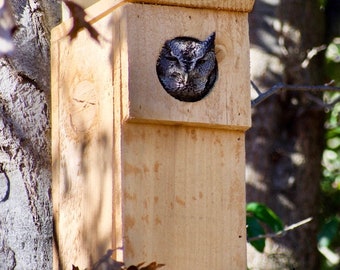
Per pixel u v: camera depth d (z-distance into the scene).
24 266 8.49
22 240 8.53
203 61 8.20
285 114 14.56
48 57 8.80
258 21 14.55
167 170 8.11
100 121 8.12
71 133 8.40
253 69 14.44
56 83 8.59
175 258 8.06
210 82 8.28
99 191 8.07
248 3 8.43
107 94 8.06
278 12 14.57
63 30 8.55
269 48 14.48
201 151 8.24
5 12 6.73
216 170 8.27
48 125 8.69
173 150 8.16
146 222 7.98
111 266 7.38
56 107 8.57
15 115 8.64
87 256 8.15
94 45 8.23
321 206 15.28
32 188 8.58
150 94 8.04
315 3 14.92
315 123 14.73
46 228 8.56
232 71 8.35
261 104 14.48
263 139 14.44
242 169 8.34
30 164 8.60
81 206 8.25
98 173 8.10
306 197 14.52
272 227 11.48
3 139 8.60
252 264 14.24
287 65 14.47
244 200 8.33
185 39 8.26
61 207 8.45
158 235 8.02
